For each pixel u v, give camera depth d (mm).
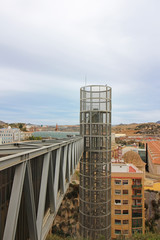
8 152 5730
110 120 19328
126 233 27938
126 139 174750
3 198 4637
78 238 18703
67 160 10594
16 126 157250
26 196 4805
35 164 6449
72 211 36844
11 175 5086
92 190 18391
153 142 132375
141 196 28656
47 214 7992
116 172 29188
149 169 84250
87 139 18922
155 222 35500
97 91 18766
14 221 3957
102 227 18375
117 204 28656
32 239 5156
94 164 18484
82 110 19359
